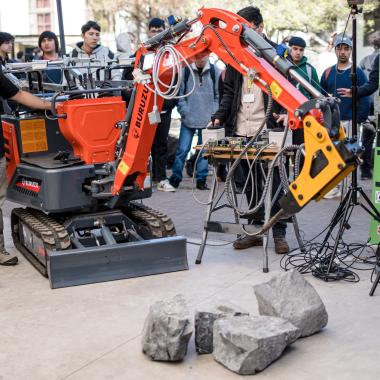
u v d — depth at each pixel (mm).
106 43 16438
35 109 5422
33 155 5492
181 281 4973
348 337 3934
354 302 4465
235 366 3516
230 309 3867
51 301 4633
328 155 3746
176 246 5191
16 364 3695
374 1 12734
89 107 5105
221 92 8133
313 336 3955
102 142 5191
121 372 3578
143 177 5227
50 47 7863
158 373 3559
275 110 5531
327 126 3809
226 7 14953
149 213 5609
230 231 5277
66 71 5453
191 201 7875
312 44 14102
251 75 4293
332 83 7832
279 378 3465
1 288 4938
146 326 3727
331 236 5965
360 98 7586
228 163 5352
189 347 3865
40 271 5184
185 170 9984
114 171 5180
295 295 3982
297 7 14102
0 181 5566
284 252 5594
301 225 6578
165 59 4738
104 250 4977
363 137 8438
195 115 8281
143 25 16062
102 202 5363
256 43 4309
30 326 4215
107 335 4043
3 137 5523
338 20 13859
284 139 4652
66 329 4152
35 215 5648
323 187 3822
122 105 5238
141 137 4961
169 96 4684
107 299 4641
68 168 5074
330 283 4836
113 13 16406
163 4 15719
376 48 9406
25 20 18328
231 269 5234
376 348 3781
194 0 15383
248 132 5664
